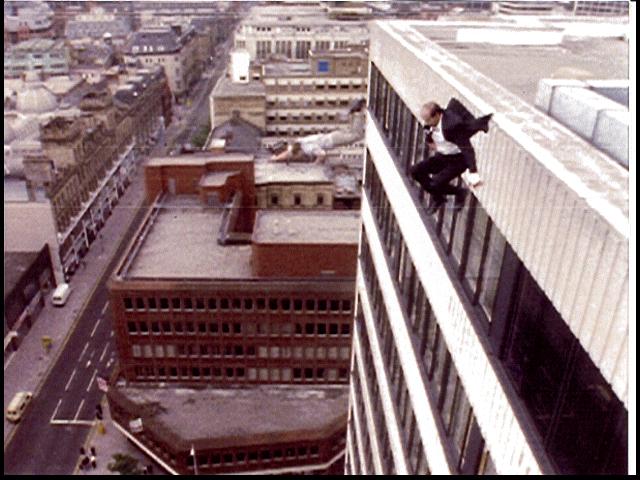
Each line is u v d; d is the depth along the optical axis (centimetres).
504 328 1106
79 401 6156
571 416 874
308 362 5444
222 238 5803
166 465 4984
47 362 6719
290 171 7975
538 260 912
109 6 19138
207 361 5441
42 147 8075
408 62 1753
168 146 13112
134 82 12812
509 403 1059
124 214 10188
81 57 14200
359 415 2939
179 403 5328
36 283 7388
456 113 1148
